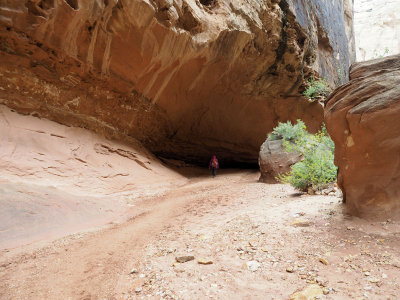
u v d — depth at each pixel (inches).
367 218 124.0
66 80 335.3
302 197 205.0
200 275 96.2
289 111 671.1
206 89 519.8
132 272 105.7
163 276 98.1
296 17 566.3
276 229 132.6
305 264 96.0
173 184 410.0
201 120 582.6
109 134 415.2
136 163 411.8
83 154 326.3
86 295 92.9
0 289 101.7
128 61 369.1
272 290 83.0
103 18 307.6
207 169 668.7
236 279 91.3
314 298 75.3
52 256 134.0
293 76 617.6
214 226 154.0
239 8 457.7
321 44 786.2
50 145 293.9
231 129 640.4
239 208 194.7
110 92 390.0
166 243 135.8
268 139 371.9
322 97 673.0
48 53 301.4
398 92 116.3
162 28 351.3
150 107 462.9
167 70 422.3
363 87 131.4
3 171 226.2
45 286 102.6
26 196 195.3
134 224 189.5
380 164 122.2
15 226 164.2
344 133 138.5
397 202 117.4
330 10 865.5
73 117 355.6
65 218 195.5
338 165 148.6
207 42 415.2
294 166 236.8
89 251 138.6
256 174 503.8
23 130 282.0
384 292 74.9
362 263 91.3
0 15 251.6
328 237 115.1
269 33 525.7
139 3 310.8
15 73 289.7
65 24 287.7
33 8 265.9
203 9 425.1
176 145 594.2
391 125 117.2
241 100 599.2
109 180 318.7
